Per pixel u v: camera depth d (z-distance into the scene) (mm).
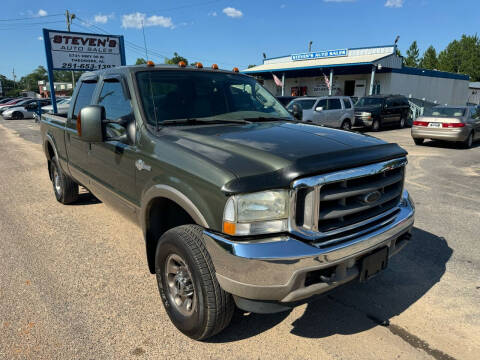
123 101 3379
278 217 2182
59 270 3699
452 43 66250
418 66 74062
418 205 5906
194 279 2428
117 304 3125
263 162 2275
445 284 3498
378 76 27391
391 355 2564
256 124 3242
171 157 2623
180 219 3158
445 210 5656
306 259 2139
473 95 46531
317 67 25797
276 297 2195
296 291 2199
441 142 14195
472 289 3410
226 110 3604
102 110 2969
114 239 4477
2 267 3742
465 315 3021
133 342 2662
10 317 2920
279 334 2777
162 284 2854
